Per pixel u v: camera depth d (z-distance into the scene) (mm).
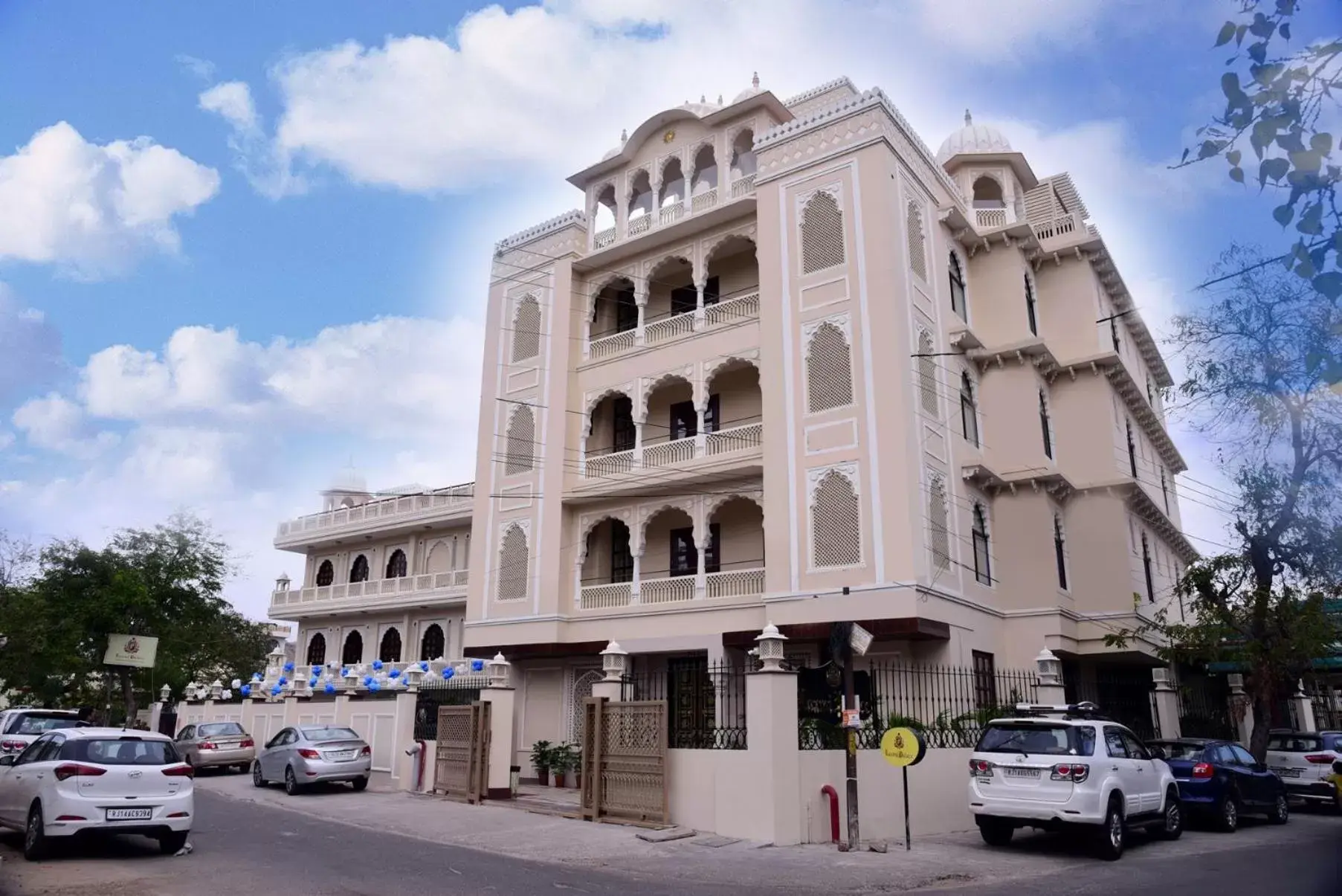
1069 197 29766
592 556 26188
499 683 18703
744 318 23734
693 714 22469
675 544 25391
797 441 21094
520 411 27234
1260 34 5098
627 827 14680
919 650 19562
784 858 12227
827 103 24812
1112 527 23734
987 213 26344
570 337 26812
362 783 20453
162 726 32531
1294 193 4941
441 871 11102
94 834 11805
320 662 38812
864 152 21641
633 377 25484
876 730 15156
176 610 37219
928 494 20062
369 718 23547
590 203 28047
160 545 37406
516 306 28359
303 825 15281
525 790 20359
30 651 32438
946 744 15992
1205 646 20047
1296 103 4984
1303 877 10688
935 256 23016
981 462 22859
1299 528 18891
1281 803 16938
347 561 39312
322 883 10164
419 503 36125
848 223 21500
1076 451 24562
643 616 23422
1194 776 15367
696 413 24766
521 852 12766
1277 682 20047
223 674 44094
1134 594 22625
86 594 34781
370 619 37125
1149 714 24281
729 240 24766
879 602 19094
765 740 13594
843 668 13984
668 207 26172
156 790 12094
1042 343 23484
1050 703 16656
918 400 20422
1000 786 12648
